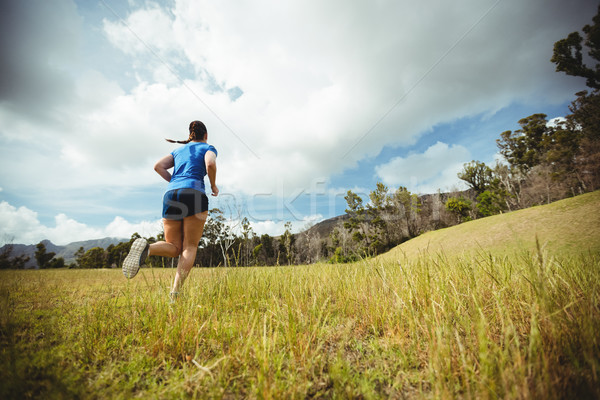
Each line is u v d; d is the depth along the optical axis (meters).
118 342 1.29
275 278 2.71
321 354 1.16
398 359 1.14
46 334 1.29
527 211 13.75
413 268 2.13
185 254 2.10
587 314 1.05
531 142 42.22
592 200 11.03
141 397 0.84
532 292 1.33
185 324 1.30
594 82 24.73
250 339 1.06
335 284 2.43
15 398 0.78
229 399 0.85
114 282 3.99
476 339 1.13
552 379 0.79
